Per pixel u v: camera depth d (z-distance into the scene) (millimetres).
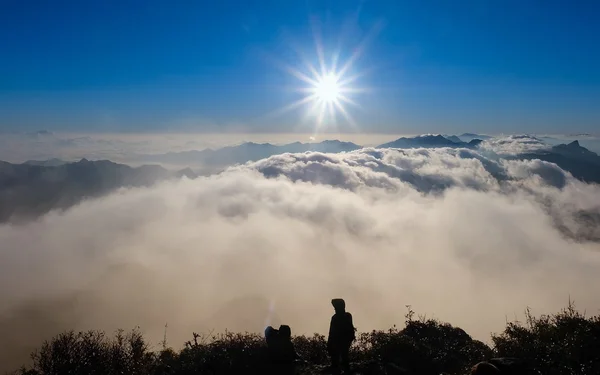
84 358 9289
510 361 7785
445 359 10398
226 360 10039
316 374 9516
